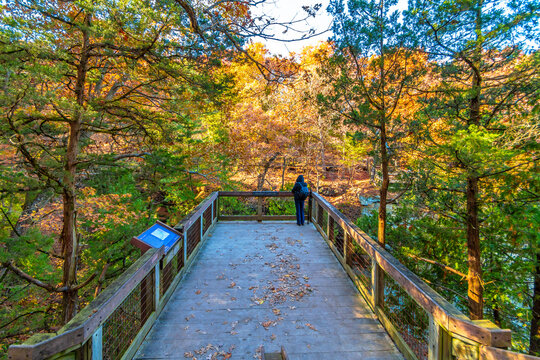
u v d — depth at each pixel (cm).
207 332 338
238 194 826
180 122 734
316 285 459
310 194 823
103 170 693
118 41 518
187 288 445
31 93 423
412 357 280
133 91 648
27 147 546
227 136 1395
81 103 609
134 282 289
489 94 516
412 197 632
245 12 450
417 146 574
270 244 642
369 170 2033
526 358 166
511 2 421
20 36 411
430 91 537
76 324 201
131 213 835
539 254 668
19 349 164
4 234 614
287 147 1797
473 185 526
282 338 329
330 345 317
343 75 579
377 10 544
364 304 406
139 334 310
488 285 712
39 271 727
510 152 388
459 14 457
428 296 254
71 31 593
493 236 664
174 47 517
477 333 199
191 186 1297
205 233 669
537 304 706
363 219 973
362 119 599
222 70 636
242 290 440
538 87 449
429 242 790
